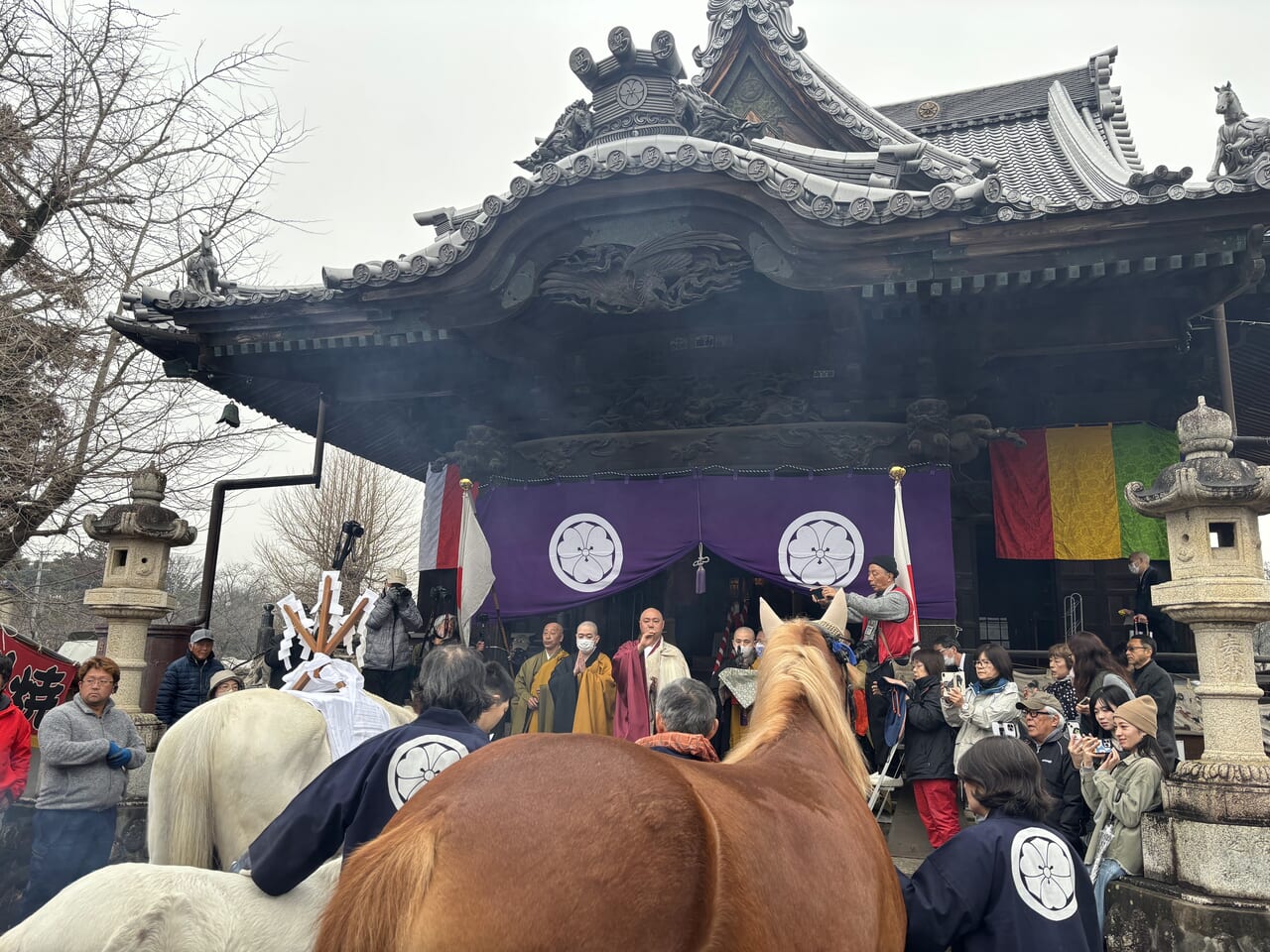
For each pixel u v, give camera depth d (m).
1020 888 2.93
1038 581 13.28
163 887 2.96
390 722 5.85
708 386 11.07
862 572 9.68
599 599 10.78
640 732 8.07
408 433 13.57
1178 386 11.02
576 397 11.50
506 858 1.66
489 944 1.59
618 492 10.46
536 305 9.80
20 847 7.18
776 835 1.99
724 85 13.51
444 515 12.97
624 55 9.11
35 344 11.29
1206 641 5.98
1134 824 5.77
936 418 9.88
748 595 12.19
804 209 8.23
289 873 2.87
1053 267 8.21
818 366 10.71
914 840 7.98
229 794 4.56
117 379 12.95
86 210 13.05
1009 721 6.51
